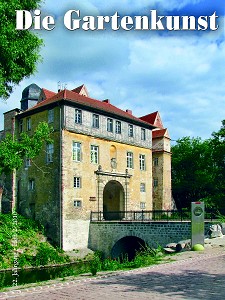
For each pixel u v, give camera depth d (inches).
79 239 1348.4
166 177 1968.5
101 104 1626.5
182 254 553.3
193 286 323.3
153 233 1146.7
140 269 417.7
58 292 313.4
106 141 1519.4
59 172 1341.0
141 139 1710.1
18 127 1574.8
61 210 1314.0
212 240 733.3
